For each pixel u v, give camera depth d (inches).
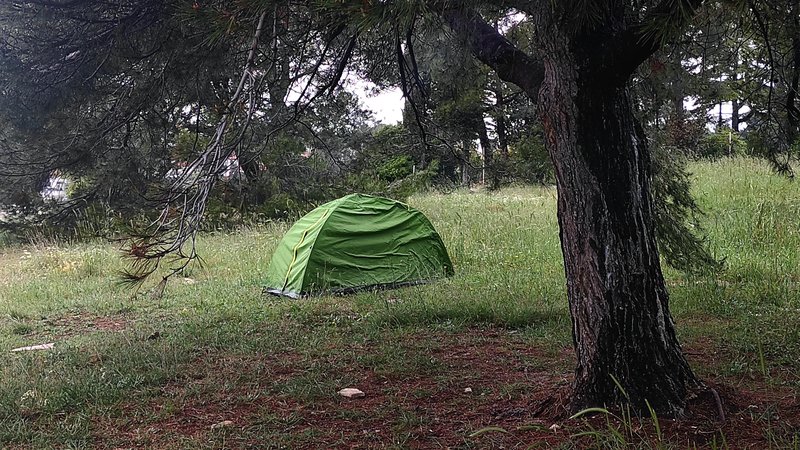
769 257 352.8
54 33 233.5
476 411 169.6
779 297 279.1
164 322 295.3
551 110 148.6
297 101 241.4
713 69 235.1
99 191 520.1
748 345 213.8
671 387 149.0
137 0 221.9
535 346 231.9
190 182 162.7
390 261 362.6
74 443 156.5
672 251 307.1
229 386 195.3
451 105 296.8
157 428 166.4
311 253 346.3
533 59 173.5
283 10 168.4
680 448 135.1
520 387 183.5
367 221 362.9
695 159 684.7
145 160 391.5
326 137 493.4
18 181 370.3
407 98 263.7
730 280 320.5
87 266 438.0
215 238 525.3
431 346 234.8
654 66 211.6
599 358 150.1
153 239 157.9
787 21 183.3
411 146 335.0
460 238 455.8
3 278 426.3
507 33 243.3
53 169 297.7
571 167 147.2
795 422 147.7
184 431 163.9
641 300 148.7
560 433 147.0
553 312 270.7
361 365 214.8
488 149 327.3
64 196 577.6
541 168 307.1
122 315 320.2
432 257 374.9
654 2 154.6
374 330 261.6
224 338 253.6
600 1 136.5
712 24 156.6
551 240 435.5
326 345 242.5
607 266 146.8
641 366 148.6
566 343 230.7
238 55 223.6
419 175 589.9
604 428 144.1
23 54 237.6
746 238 392.2
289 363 219.5
